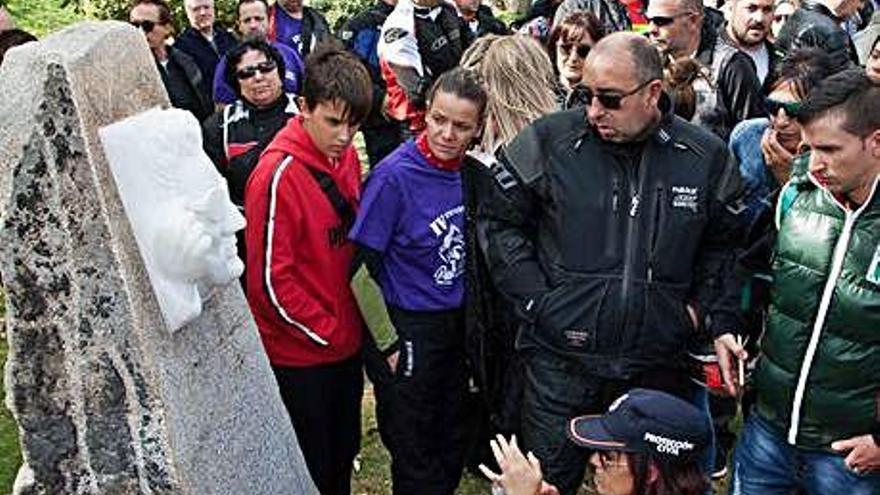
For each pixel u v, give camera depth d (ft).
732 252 10.14
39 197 7.23
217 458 8.25
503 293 10.05
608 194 9.53
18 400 7.50
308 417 11.30
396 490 12.00
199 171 8.15
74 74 7.22
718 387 10.18
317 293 10.99
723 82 14.89
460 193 11.15
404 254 11.18
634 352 9.58
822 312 9.04
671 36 14.49
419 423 11.64
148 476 7.52
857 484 9.30
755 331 10.63
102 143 7.38
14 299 7.36
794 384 9.33
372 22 20.72
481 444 13.12
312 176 10.73
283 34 22.67
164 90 8.73
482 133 11.39
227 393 8.71
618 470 7.21
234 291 9.25
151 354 7.45
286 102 14.26
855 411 9.09
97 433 7.50
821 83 8.91
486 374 11.05
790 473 9.80
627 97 9.14
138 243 7.56
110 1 30.48
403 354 11.36
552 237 9.80
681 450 7.14
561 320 9.61
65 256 7.27
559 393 9.86
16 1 36.06
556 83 12.70
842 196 8.93
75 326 7.36
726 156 9.85
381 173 11.00
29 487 7.60
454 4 20.44
